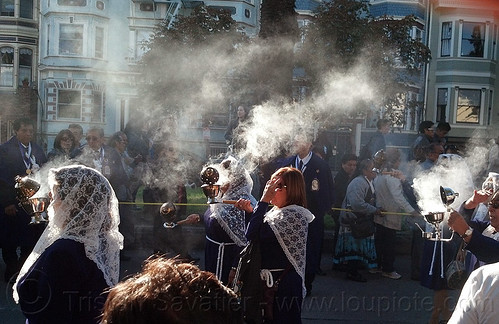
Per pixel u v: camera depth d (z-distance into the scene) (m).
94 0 26.09
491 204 3.00
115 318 1.44
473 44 25.11
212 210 4.39
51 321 2.41
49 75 26.22
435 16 25.25
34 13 27.98
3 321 4.98
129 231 7.32
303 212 3.71
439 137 9.94
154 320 1.42
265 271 3.63
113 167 7.24
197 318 1.45
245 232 3.94
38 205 3.18
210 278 1.56
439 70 25.34
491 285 1.92
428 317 5.50
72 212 2.55
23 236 6.13
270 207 5.13
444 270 4.70
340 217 7.08
